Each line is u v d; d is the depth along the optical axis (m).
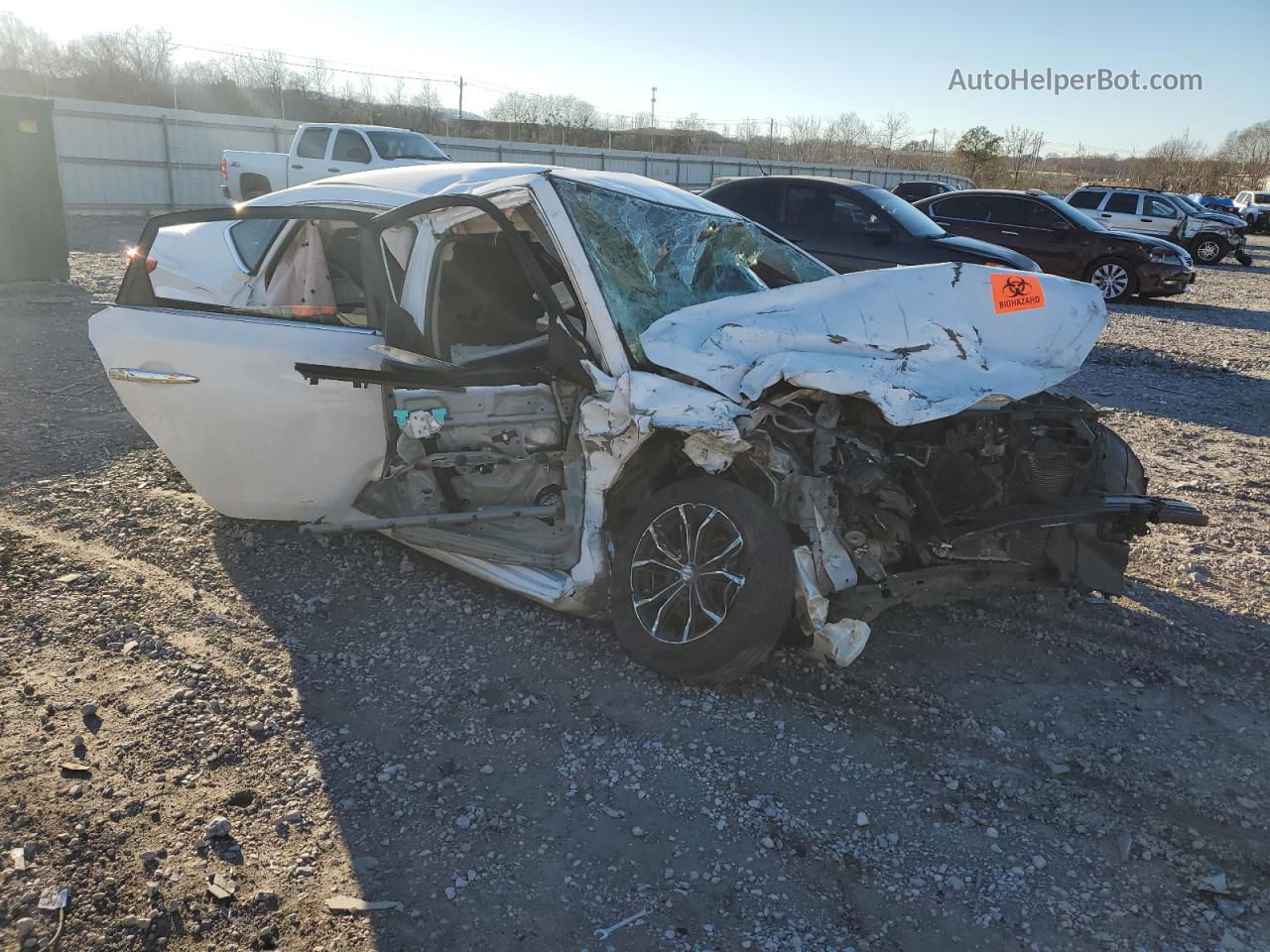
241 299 4.61
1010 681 3.60
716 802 2.82
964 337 3.63
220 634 3.61
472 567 3.96
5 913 2.23
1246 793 2.96
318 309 4.17
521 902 2.40
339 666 3.45
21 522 4.46
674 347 3.52
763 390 3.26
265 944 2.22
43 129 11.20
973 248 10.20
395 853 2.55
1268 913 2.46
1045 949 2.32
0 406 6.32
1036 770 3.06
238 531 4.52
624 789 2.86
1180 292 15.91
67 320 9.55
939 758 3.10
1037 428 3.66
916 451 3.41
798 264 4.93
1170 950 2.33
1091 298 3.90
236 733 3.01
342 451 3.92
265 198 4.57
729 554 3.24
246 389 3.94
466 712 3.21
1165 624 4.09
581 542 3.58
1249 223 41.28
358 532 4.29
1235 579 4.61
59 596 3.78
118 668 3.32
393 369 3.69
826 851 2.64
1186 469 6.47
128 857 2.44
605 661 3.55
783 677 3.51
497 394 3.59
